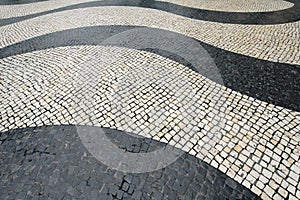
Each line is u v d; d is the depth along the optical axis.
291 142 3.41
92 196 2.88
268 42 6.02
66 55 5.73
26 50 6.13
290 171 3.05
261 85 4.54
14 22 8.05
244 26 6.95
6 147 3.50
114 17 7.80
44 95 4.48
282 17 7.47
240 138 3.50
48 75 5.04
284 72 4.87
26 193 2.94
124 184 2.99
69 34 6.82
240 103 4.13
